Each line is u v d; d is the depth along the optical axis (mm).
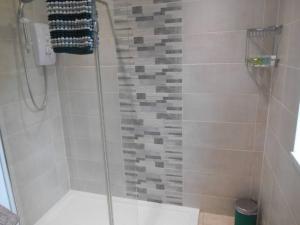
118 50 1603
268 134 1514
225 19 1444
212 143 1697
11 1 1432
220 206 1827
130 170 1806
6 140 1490
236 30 1443
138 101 1744
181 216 1815
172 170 1843
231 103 1579
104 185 1912
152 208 1900
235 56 1487
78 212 1842
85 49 1180
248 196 1745
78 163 1978
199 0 1457
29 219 1710
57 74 1838
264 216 1547
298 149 1025
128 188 1790
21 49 1535
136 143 1840
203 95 1614
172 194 1904
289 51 1139
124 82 1675
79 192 2016
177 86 1647
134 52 1650
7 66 1458
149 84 1690
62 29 1166
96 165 1910
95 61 1613
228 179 1745
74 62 1760
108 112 1693
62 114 1925
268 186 1466
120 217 1721
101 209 1850
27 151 1651
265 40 1404
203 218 1810
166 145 1795
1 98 1438
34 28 1558
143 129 1802
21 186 1624
